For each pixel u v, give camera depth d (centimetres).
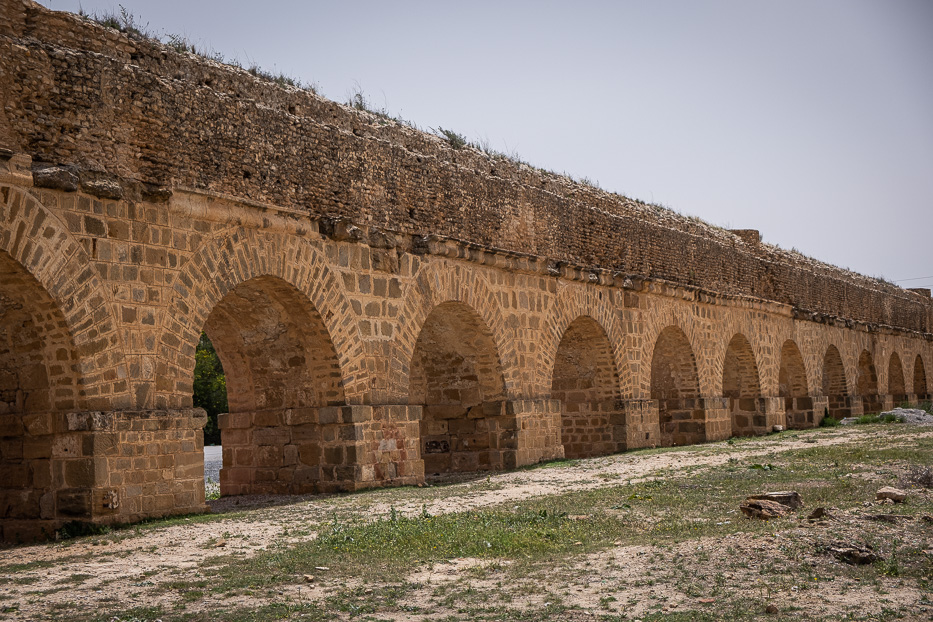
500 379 2500
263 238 1862
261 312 2014
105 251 1567
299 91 2036
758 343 3900
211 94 1784
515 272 2569
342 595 1001
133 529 1472
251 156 1853
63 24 1584
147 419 1577
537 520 1438
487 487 1995
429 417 2597
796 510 1412
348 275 2055
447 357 2566
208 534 1405
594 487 1927
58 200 1505
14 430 1561
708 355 3500
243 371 2133
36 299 1492
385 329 2139
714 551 1123
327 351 2014
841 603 916
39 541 1482
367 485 2014
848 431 3391
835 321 4669
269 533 1408
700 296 3428
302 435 2052
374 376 2100
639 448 3005
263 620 904
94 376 1528
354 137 2103
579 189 2972
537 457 2558
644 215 3291
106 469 1502
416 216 2261
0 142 1455
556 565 1114
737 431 3906
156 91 1680
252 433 2116
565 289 2767
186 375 1686
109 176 1586
